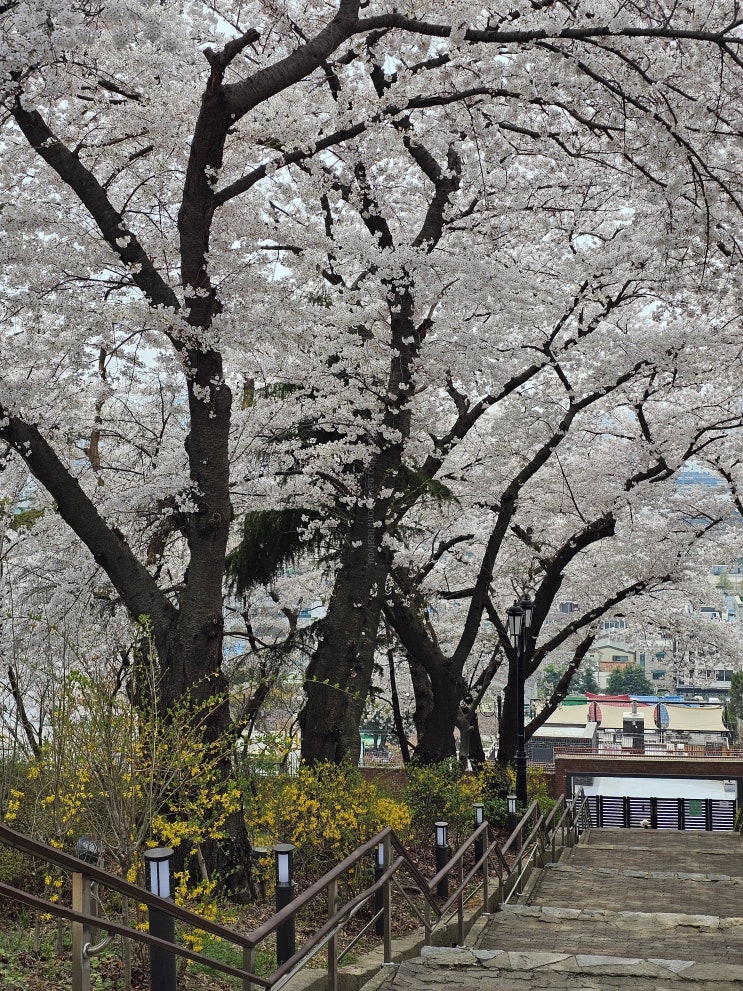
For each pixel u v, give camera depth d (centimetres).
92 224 1099
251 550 1548
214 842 827
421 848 1164
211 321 946
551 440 1550
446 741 1579
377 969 630
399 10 1035
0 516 1234
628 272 1418
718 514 1839
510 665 1775
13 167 1038
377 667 1923
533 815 1415
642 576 1836
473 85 1070
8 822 705
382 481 1282
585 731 3794
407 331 1253
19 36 740
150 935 382
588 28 915
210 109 863
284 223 1160
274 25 1141
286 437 1491
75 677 641
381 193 1259
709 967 619
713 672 2339
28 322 1047
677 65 1008
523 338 1438
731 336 1454
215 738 886
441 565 2041
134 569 934
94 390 1305
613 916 865
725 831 2089
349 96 1119
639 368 1488
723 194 1123
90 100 1045
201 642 904
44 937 611
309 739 1215
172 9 1012
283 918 484
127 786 632
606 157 1334
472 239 1291
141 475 1437
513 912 894
